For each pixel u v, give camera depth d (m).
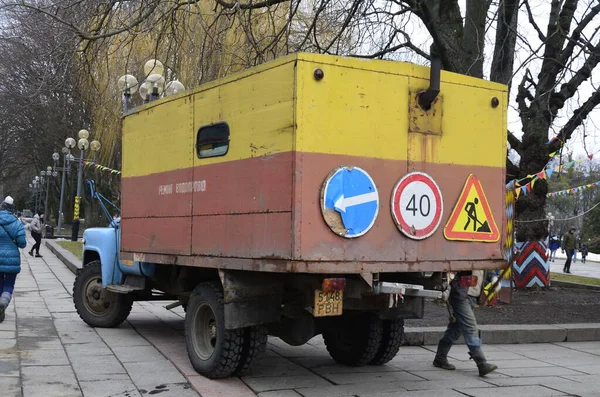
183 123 6.95
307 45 13.02
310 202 5.20
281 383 6.23
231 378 6.39
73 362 6.85
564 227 61.69
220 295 6.25
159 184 7.41
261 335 6.22
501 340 8.89
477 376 6.75
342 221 5.33
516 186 12.79
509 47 13.02
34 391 5.65
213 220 6.27
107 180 33.03
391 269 5.63
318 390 5.99
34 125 37.88
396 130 5.71
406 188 5.74
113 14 11.84
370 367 7.10
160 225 7.33
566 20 13.55
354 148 5.46
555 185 20.86
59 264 20.50
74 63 12.75
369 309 6.02
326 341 7.28
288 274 6.03
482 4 12.06
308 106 5.23
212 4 14.65
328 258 5.27
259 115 5.63
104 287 8.69
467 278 6.48
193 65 13.56
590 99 12.72
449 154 6.06
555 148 14.09
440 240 5.99
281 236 5.27
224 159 6.14
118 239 8.86
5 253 9.05
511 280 11.85
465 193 6.16
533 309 11.59
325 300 5.50
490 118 6.38
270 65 5.52
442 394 5.95
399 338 6.96
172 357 7.23
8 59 19.31
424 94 5.83
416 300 6.44
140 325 9.43
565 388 6.31
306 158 5.20
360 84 5.51
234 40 13.28
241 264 5.76
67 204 59.84
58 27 11.62
